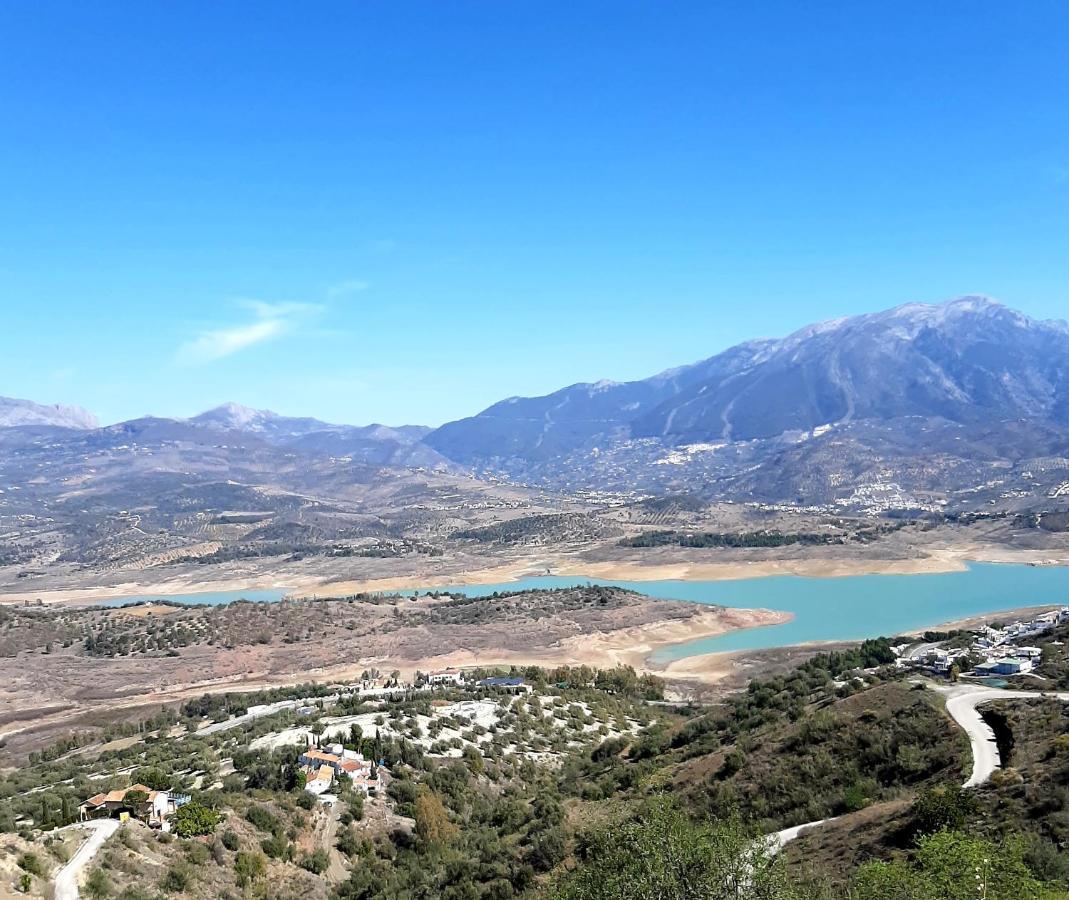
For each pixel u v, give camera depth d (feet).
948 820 137.80
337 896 189.16
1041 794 140.87
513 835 215.31
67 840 171.42
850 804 172.45
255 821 208.33
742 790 198.08
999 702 206.80
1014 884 105.40
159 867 170.81
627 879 104.12
